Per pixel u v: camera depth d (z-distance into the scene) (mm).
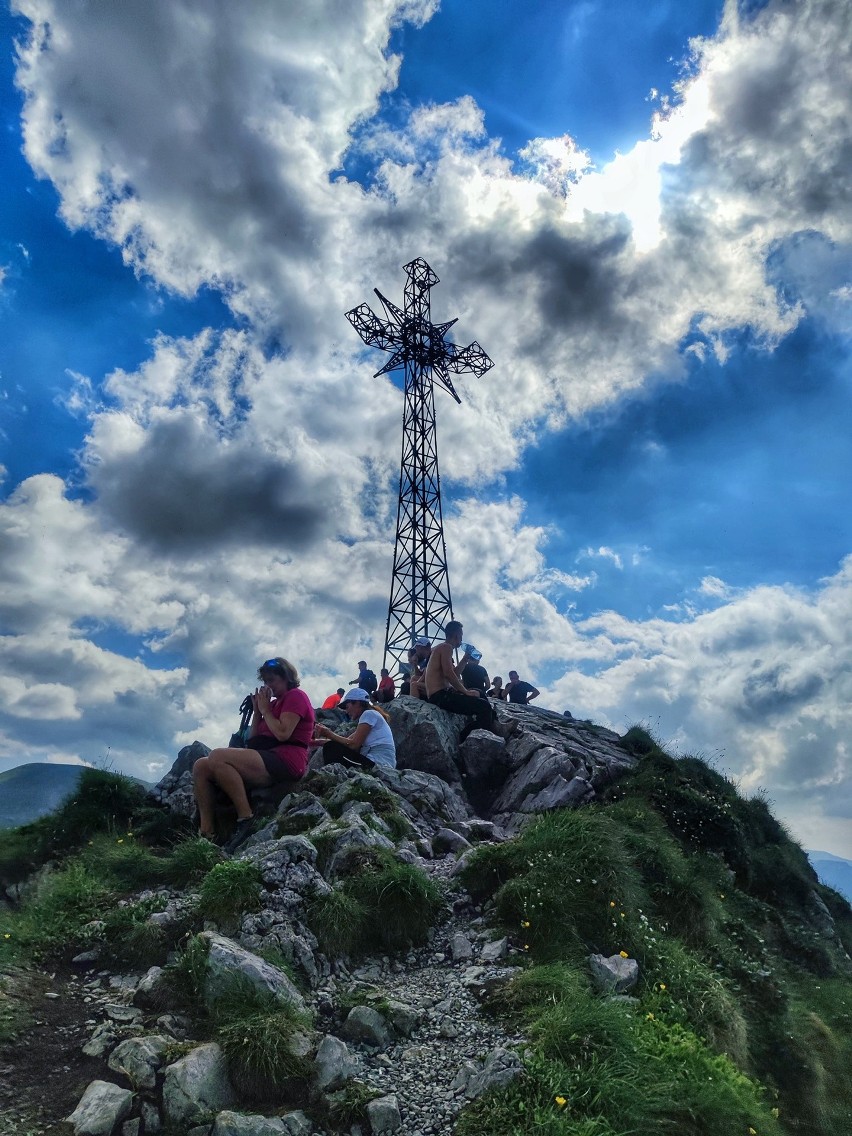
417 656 16891
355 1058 5797
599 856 8273
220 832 9883
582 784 12414
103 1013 6191
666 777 13625
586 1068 5582
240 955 6449
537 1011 6227
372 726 11703
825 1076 8484
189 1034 5961
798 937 11805
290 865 7758
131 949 7035
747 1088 6309
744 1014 8352
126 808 11008
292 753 10094
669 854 9977
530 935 7418
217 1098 5352
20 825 10984
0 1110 5125
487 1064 5590
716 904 9938
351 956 7227
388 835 9406
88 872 8695
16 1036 5852
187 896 8000
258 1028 5762
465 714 14602
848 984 11359
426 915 7727
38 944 7145
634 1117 5254
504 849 8547
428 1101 5477
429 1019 6379
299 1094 5480
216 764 9680
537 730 14969
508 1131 5043
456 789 13000
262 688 10438
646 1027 6359
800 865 15125
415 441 30641
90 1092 5250
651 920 8531
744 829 14109
